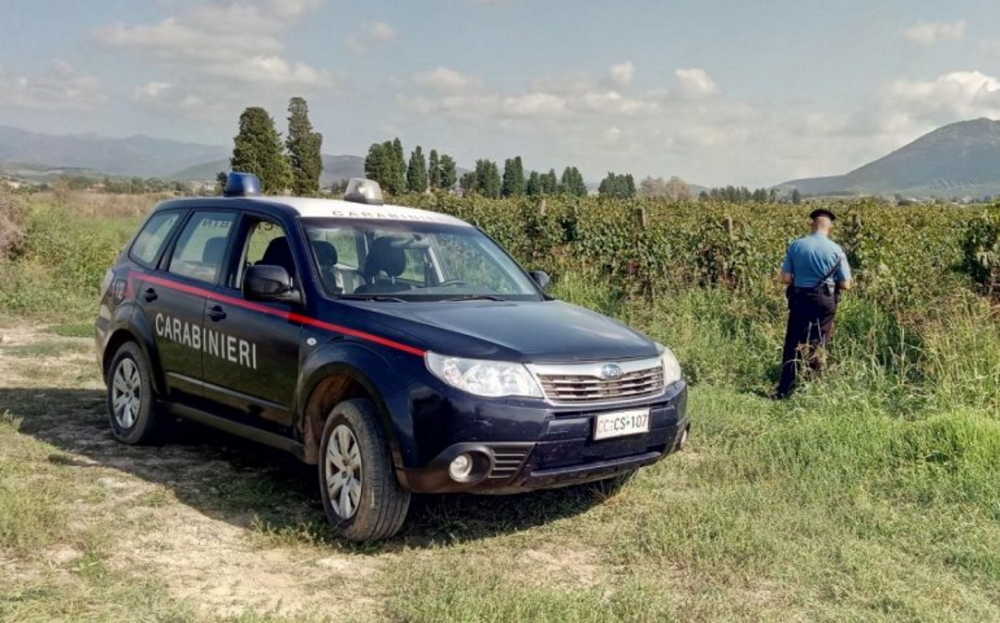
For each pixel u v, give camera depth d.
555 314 5.43
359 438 4.66
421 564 4.47
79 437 6.73
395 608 3.91
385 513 4.61
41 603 3.71
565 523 5.16
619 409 4.75
